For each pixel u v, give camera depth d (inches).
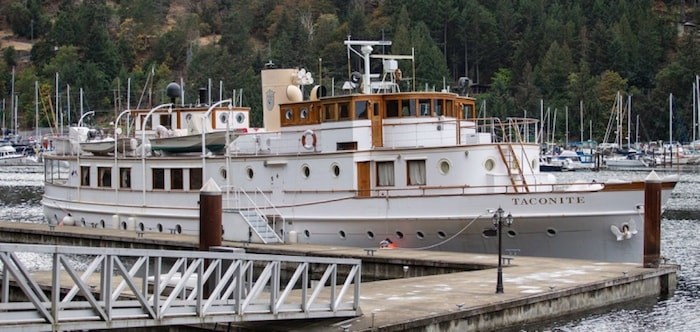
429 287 1343.5
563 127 7746.1
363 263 1651.1
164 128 2176.4
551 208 1648.6
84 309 911.7
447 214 1708.9
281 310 1054.4
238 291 1019.9
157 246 1916.8
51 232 2130.9
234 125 2239.2
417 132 1815.9
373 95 1827.0
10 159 7308.1
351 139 1820.9
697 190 4626.0
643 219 1610.5
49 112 7810.0
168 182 2075.5
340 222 1815.9
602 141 7568.9
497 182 1711.4
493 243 1705.2
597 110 7701.8
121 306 959.6
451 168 1729.8
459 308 1181.1
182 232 2047.2
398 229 1764.3
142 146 2111.2
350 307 1122.0
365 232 1797.5
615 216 1627.7
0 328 843.4
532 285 1360.7
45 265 1963.6
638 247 1635.1
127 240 1968.5
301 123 1918.1
